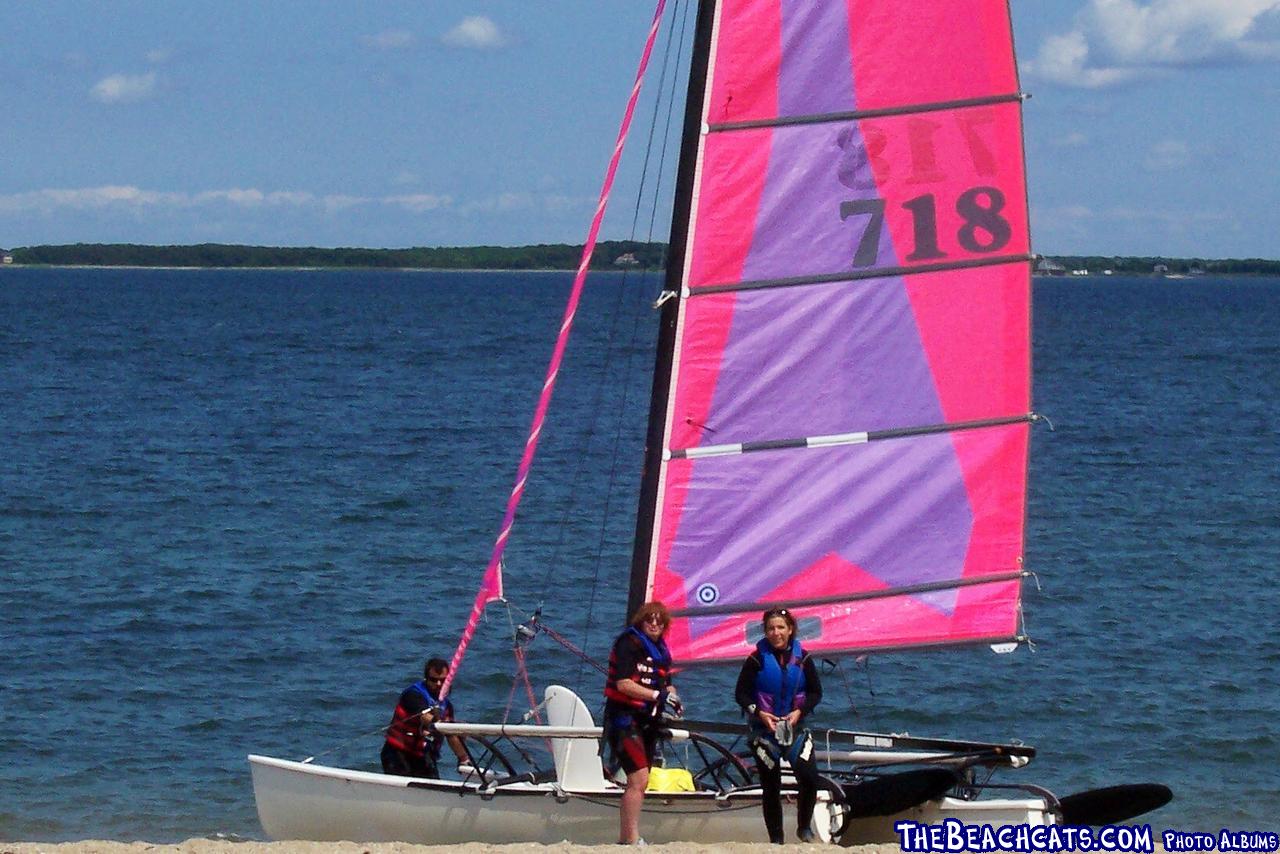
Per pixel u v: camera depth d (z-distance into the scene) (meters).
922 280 21.25
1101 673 34.19
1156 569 44.78
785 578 21.08
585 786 20.55
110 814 25.33
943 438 21.41
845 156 20.97
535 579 43.22
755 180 20.70
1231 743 29.53
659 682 19.23
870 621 21.30
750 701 19.30
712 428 20.84
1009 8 21.20
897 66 21.00
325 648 35.75
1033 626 38.22
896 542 21.34
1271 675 33.94
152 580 42.31
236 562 44.91
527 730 20.33
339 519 52.22
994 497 21.53
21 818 25.02
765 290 20.86
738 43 20.53
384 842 20.06
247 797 26.36
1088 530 50.84
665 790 20.72
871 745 21.23
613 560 46.03
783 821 20.05
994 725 30.75
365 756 28.73
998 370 21.47
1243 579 43.50
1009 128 21.31
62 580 42.16
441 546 47.75
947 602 21.44
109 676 33.28
